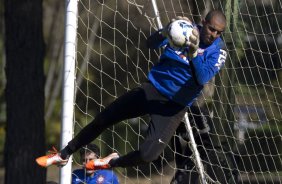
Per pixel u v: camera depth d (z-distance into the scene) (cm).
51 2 7431
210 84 2788
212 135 2664
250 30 2895
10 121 3341
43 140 3381
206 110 2628
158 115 2127
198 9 2731
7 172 3325
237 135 2792
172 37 2009
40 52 3394
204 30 2091
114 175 2536
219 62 2089
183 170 2561
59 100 6788
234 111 2758
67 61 2334
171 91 2114
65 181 2298
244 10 2894
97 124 2145
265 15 2772
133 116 2153
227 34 2716
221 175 2584
